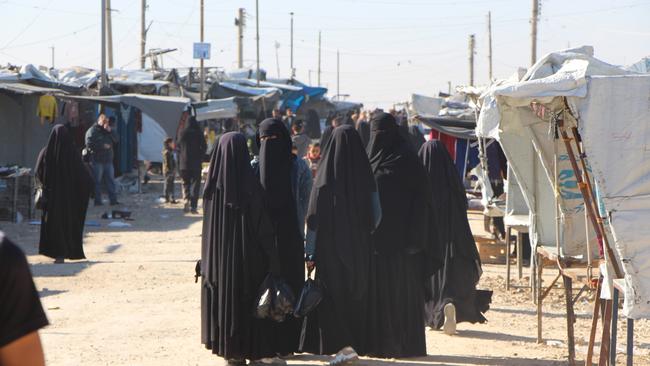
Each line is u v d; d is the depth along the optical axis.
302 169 9.05
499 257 16.03
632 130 7.39
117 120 30.44
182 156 24.27
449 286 10.47
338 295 8.55
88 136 25.31
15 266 3.45
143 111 29.95
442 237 10.39
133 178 31.23
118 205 25.86
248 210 8.42
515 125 9.52
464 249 10.46
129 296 12.61
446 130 19.36
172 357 9.27
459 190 10.52
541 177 10.34
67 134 15.55
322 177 8.55
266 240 8.40
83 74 38.97
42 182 15.43
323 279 8.56
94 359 9.17
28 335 3.45
